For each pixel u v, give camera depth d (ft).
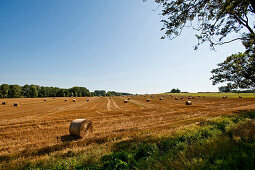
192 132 20.58
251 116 32.01
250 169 7.73
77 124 26.16
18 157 16.69
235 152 10.30
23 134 27.81
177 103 103.50
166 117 43.62
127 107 82.74
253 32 17.47
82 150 17.97
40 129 32.09
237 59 24.90
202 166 8.87
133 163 12.33
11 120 42.68
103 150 16.83
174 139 18.29
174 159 11.08
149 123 35.27
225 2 14.94
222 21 17.35
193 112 52.34
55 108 80.12
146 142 18.71
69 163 13.32
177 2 14.90
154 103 107.96
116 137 23.50
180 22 16.29
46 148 19.62
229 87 26.96
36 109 74.54
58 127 33.99
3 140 24.03
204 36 18.07
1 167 13.93
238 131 17.83
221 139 13.76
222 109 57.52
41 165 13.73
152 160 11.68
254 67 23.12
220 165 8.44
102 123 37.45
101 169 12.00
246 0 14.23
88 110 69.31
